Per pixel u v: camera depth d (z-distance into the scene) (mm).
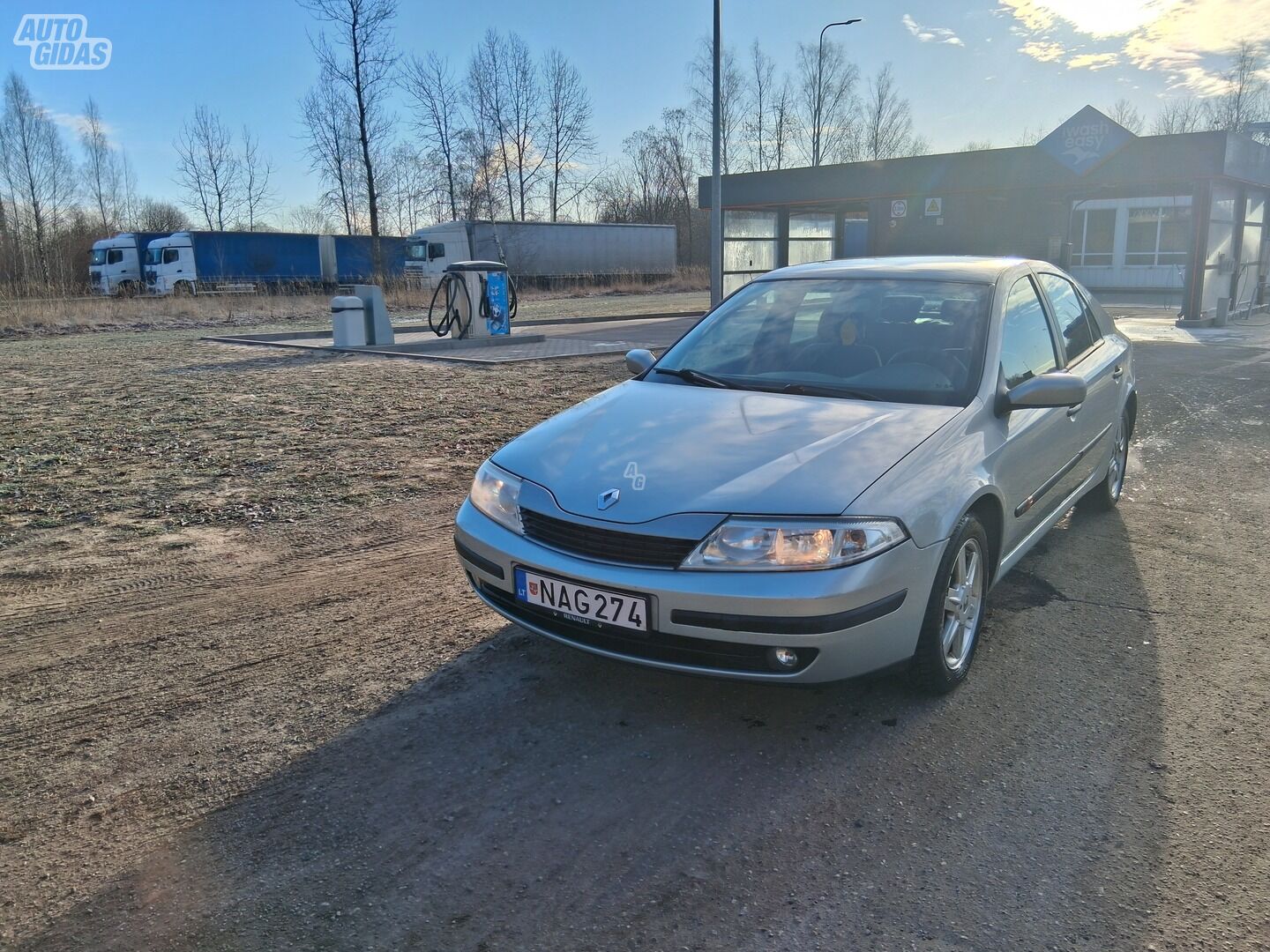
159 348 16516
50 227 44156
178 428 8297
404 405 9406
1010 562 3846
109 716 3275
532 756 3004
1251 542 5035
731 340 4312
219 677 3566
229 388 10844
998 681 3475
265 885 2404
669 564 2879
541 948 2178
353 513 5680
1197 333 16547
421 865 2480
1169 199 26531
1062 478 4371
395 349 14969
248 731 3176
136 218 55906
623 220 57688
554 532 3115
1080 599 4270
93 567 4750
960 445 3332
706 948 2168
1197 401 9375
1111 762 2926
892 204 21844
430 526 5430
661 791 2805
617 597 2930
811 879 2402
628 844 2555
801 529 2826
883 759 2961
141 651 3791
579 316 23125
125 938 2219
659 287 40938
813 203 22156
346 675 3578
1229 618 4027
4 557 4887
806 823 2633
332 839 2592
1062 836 2561
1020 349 4074
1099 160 17453
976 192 19766
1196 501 5840
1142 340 15430
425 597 4363
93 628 4020
